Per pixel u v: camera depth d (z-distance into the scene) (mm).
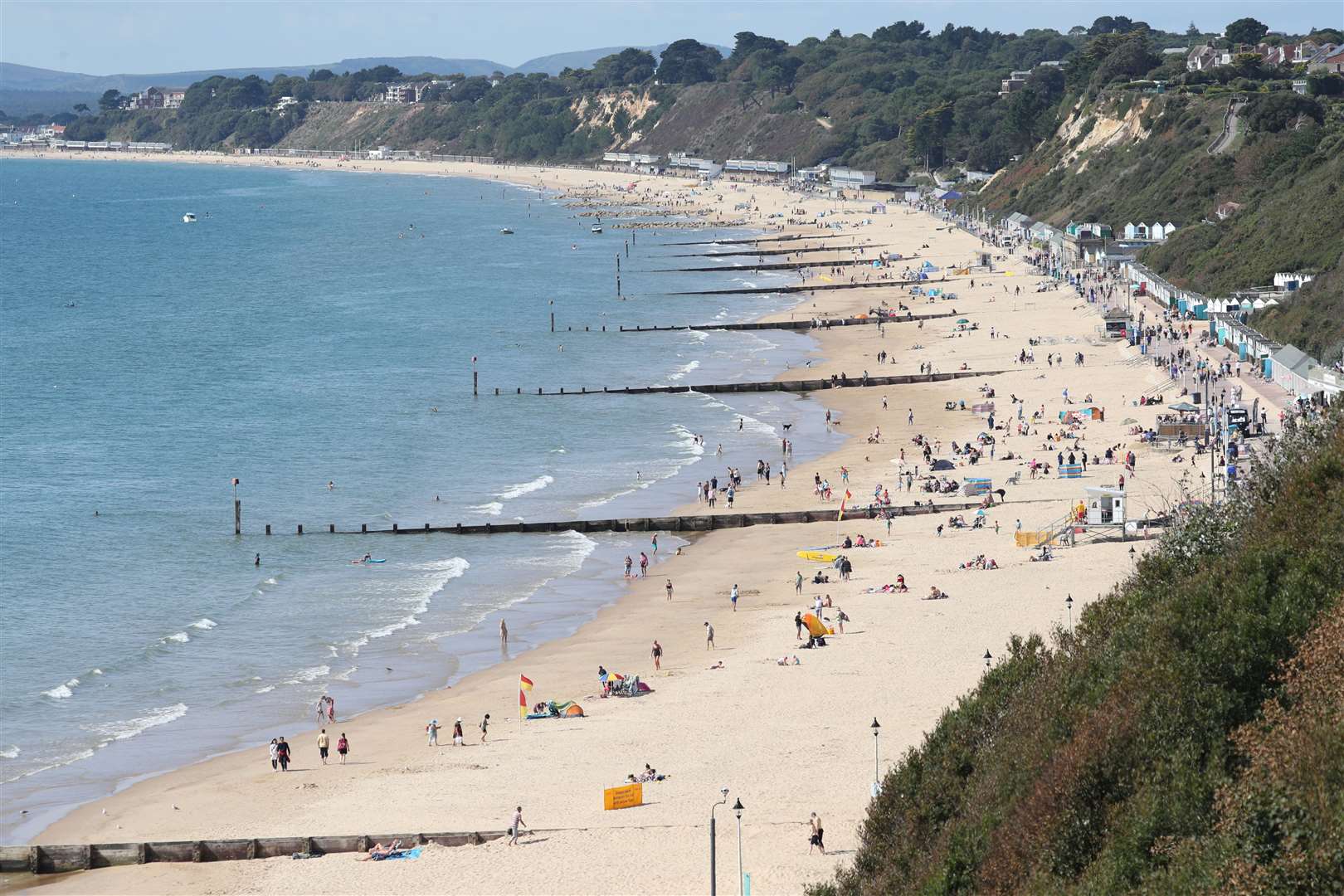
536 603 178750
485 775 126312
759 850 106250
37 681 152875
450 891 103875
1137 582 108688
